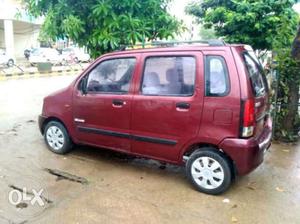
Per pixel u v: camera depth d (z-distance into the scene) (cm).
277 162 461
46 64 1945
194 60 349
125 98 395
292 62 538
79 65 2483
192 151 371
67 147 475
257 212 323
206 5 938
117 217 311
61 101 461
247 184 387
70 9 528
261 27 789
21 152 491
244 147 326
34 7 563
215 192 354
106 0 517
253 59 375
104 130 423
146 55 384
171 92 365
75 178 399
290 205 338
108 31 532
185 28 601
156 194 359
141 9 550
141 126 389
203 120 345
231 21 806
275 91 550
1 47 2683
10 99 995
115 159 466
